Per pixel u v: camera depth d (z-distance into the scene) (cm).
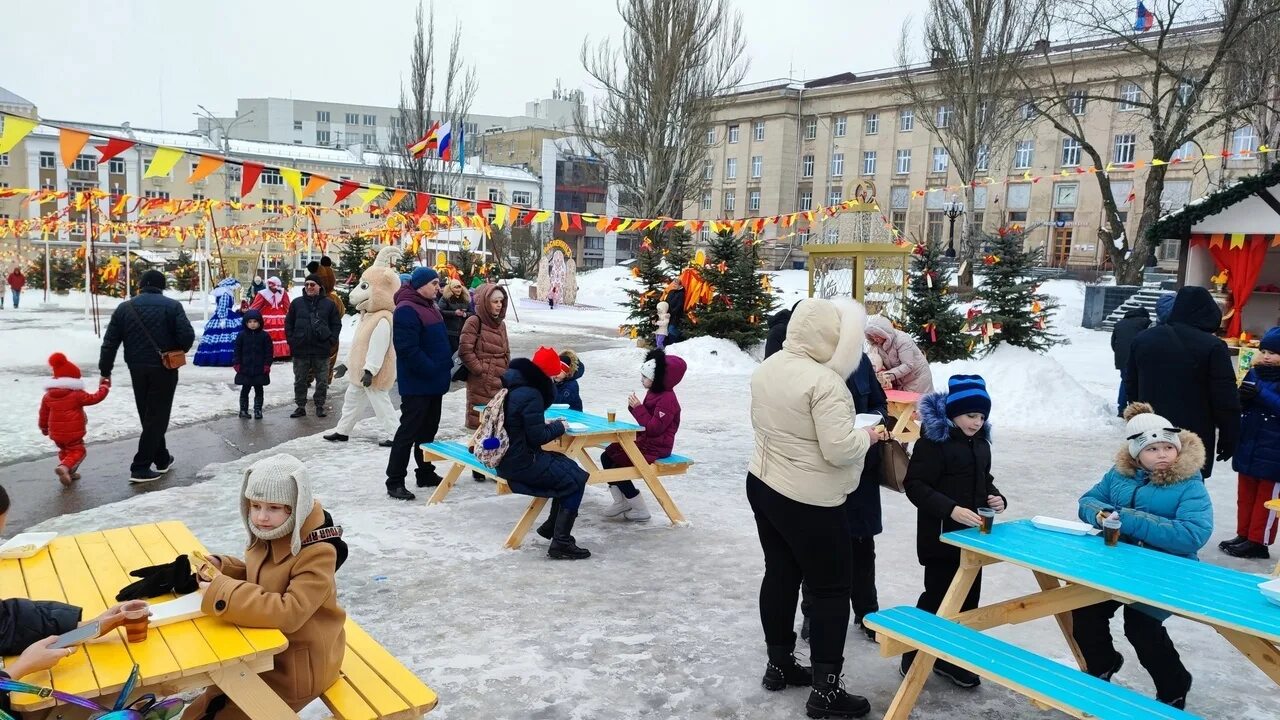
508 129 9625
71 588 301
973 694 373
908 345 760
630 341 2108
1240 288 1423
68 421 707
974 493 380
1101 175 2689
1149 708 263
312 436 919
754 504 363
